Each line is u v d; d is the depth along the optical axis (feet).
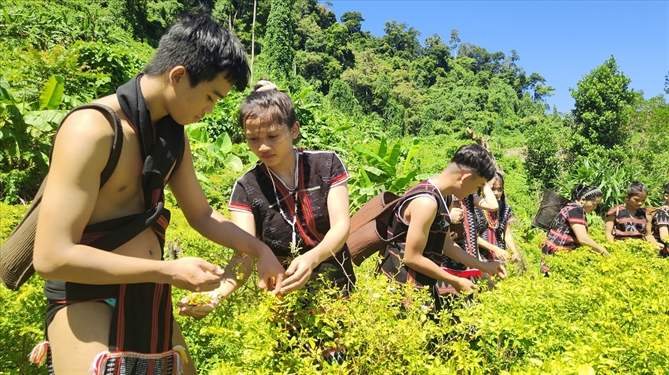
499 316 7.89
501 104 273.33
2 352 7.12
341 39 273.54
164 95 5.08
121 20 133.90
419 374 6.40
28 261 5.13
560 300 9.03
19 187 21.31
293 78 176.24
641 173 69.26
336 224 7.12
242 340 6.23
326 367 6.11
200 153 32.71
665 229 20.27
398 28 386.11
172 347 5.72
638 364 7.25
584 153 91.86
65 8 118.32
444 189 9.46
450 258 10.67
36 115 22.09
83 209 4.63
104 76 39.24
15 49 40.88
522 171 101.91
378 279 7.09
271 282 6.22
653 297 10.23
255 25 201.87
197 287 4.96
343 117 89.56
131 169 5.09
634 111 103.30
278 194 7.32
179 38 4.97
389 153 29.91
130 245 5.21
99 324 4.95
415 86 317.63
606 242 19.11
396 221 9.54
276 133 6.88
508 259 13.92
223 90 5.19
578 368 5.90
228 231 6.36
